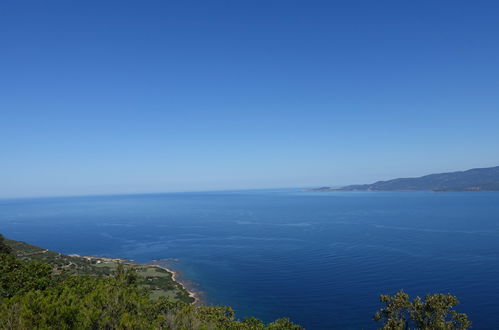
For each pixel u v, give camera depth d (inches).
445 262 3764.8
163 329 815.7
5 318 661.9
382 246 4763.8
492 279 3107.8
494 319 2271.2
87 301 759.7
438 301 1096.8
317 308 2596.0
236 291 3031.5
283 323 1386.6
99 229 7746.1
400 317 1192.2
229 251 4845.0
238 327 1189.7
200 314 1152.2
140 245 5506.9
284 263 4030.5
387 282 3149.6
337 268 3705.7
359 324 2285.9
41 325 641.0
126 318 703.1
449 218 7780.5
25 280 1234.6
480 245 4648.1
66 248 5349.4
